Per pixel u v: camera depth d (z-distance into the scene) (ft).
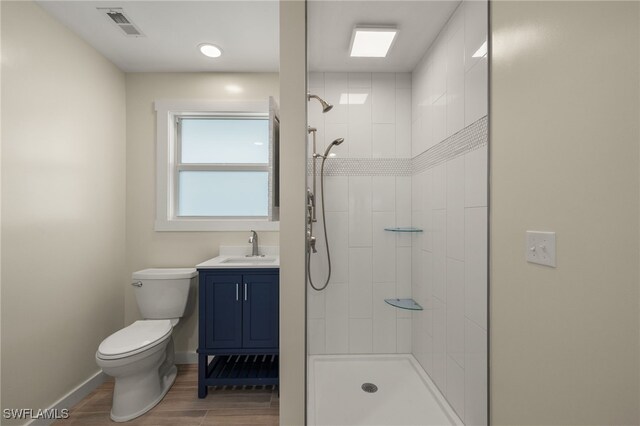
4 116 4.98
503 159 3.76
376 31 5.37
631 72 2.22
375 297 6.86
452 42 5.08
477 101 4.32
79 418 5.82
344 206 6.79
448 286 5.32
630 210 2.23
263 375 6.68
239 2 5.60
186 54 7.36
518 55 3.46
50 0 5.47
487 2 4.03
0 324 4.87
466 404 4.70
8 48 5.05
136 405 5.86
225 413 5.96
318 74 6.61
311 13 5.01
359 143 6.79
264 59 7.61
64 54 6.19
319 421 5.24
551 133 2.97
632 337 2.23
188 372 7.56
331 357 6.68
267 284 6.68
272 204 6.06
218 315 6.62
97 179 7.10
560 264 2.87
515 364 3.54
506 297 3.71
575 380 2.71
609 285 2.39
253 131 8.58
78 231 6.51
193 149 8.54
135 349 5.55
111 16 5.96
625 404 2.28
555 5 2.90
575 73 2.68
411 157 6.88
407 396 5.88
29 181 5.41
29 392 5.33
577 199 2.67
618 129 2.31
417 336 6.68
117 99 7.84
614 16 2.33
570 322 2.76
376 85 6.81
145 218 8.14
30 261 5.40
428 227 6.12
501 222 3.81
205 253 8.19
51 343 5.80
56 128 5.99
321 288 6.60
